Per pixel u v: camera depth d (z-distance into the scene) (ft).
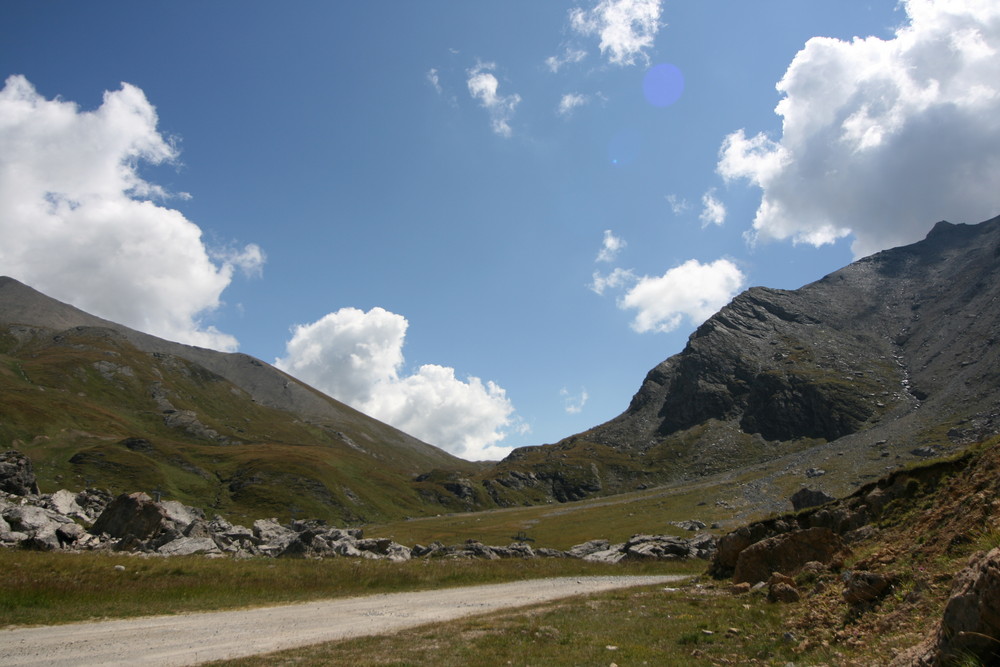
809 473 532.73
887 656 44.96
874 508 100.22
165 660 57.67
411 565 140.36
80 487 564.30
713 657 57.06
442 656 59.06
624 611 87.45
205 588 99.86
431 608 96.37
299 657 59.00
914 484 96.43
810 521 112.98
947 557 56.70
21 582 82.94
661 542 208.33
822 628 58.18
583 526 497.87
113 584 92.22
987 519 56.65
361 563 134.62
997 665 34.17
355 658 58.44
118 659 57.77
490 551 187.93
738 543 119.65
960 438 514.27
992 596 34.88
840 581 70.79
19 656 58.03
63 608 79.46
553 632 72.02
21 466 174.19
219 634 70.90
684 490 613.11
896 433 606.55
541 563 167.12
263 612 88.38
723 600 88.07
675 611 83.61
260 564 119.85
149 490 609.42
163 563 107.24
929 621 47.26
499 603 103.19
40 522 133.59
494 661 56.70
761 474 600.80
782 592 78.74
